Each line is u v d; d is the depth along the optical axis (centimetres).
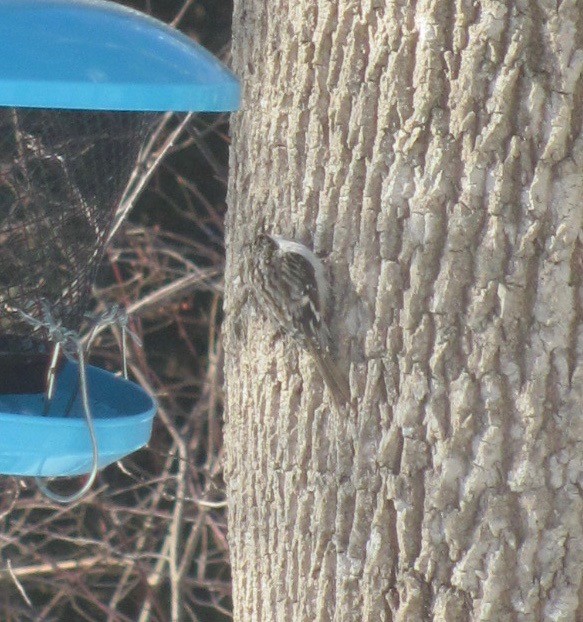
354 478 225
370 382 224
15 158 228
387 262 222
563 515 221
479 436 221
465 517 222
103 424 220
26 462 220
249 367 233
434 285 221
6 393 231
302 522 229
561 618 221
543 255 220
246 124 232
